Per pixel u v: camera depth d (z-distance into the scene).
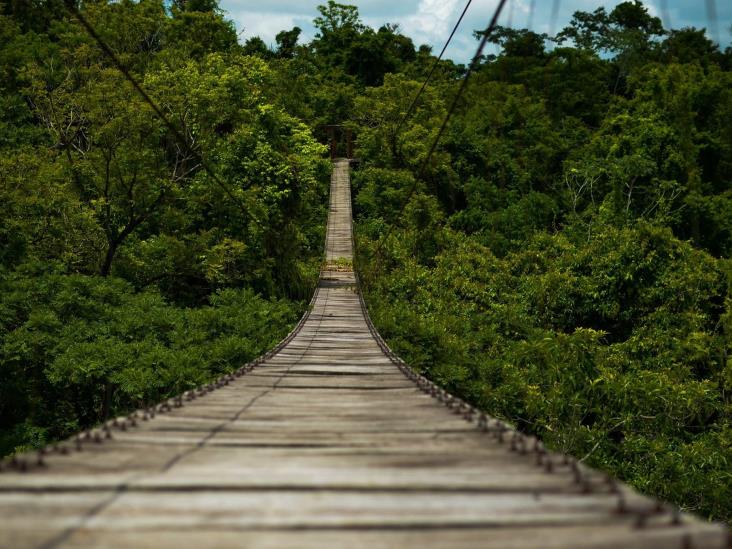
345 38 75.81
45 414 19.19
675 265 27.61
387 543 2.67
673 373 22.30
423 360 18.69
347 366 11.48
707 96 45.81
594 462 16.75
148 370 16.56
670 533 2.72
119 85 26.30
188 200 28.28
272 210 29.81
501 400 18.67
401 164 48.41
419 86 51.06
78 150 29.44
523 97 59.19
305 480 3.70
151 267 27.14
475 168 50.19
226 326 20.34
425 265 34.28
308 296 28.91
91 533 2.76
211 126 28.03
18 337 17.61
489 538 2.71
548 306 28.19
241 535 2.76
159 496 3.38
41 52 36.28
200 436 5.25
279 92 46.19
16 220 22.05
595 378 18.06
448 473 3.91
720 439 17.58
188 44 40.56
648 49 65.75
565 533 2.77
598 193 46.06
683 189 39.62
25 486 3.50
